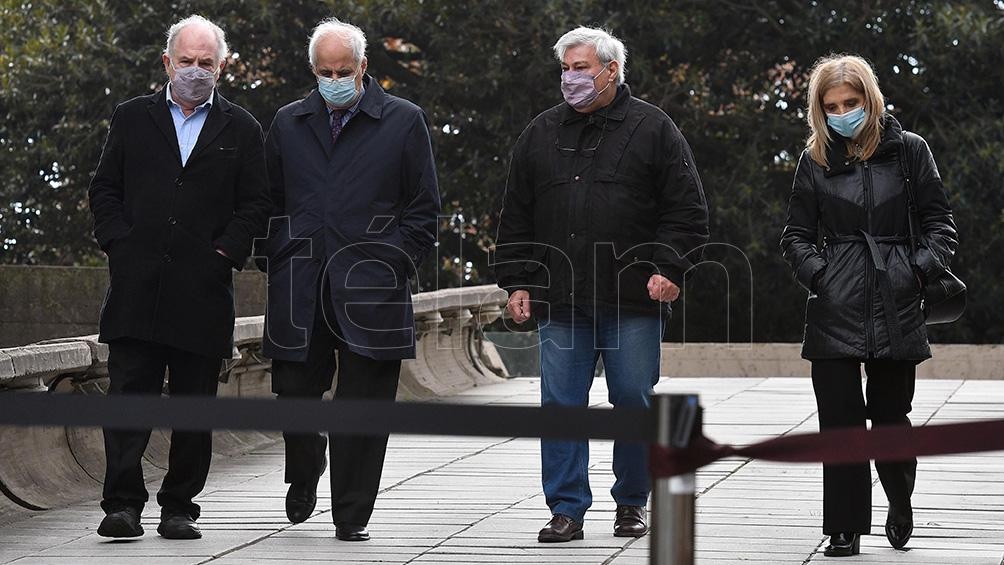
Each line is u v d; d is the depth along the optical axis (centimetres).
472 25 3362
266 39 3425
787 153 3488
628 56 3362
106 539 976
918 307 916
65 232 3619
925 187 923
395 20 3369
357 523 967
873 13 3375
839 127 925
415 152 1009
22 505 1094
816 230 946
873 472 1258
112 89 3359
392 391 1008
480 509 1102
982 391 2028
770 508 1089
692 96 3469
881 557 902
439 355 2225
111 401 505
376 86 1020
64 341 1212
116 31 3394
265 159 1005
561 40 998
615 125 997
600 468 1345
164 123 986
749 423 1656
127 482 971
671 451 448
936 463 1334
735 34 3497
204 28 981
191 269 975
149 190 980
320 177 1005
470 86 3344
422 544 957
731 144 3478
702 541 957
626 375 991
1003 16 3284
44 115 3522
